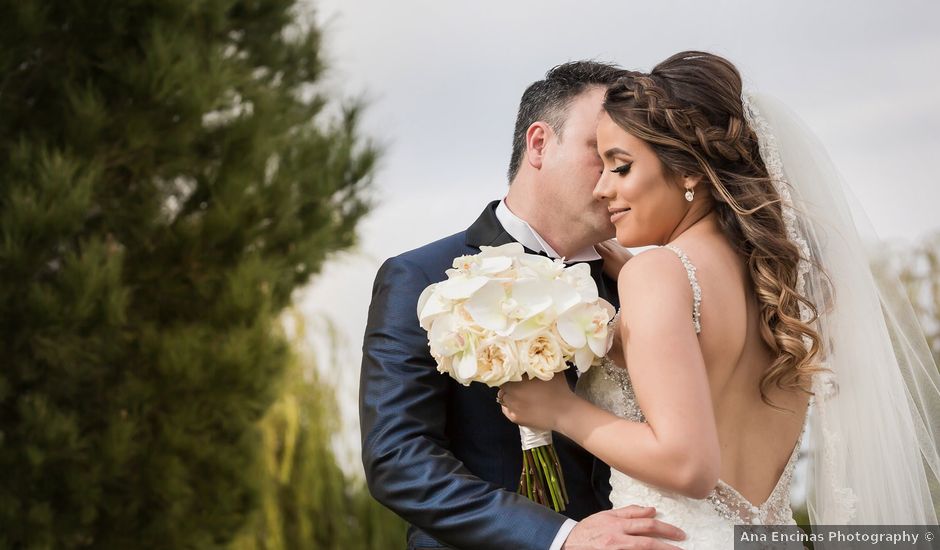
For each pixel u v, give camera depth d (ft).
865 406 7.77
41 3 15.67
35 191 14.82
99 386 16.01
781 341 7.06
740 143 7.27
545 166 8.90
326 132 20.11
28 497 14.97
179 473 15.96
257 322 16.97
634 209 7.31
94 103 15.71
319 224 19.02
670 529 6.88
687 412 6.46
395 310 8.51
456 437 8.48
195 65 16.47
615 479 7.45
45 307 14.51
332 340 21.94
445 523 7.65
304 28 20.79
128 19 16.53
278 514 20.79
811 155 7.89
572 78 9.05
